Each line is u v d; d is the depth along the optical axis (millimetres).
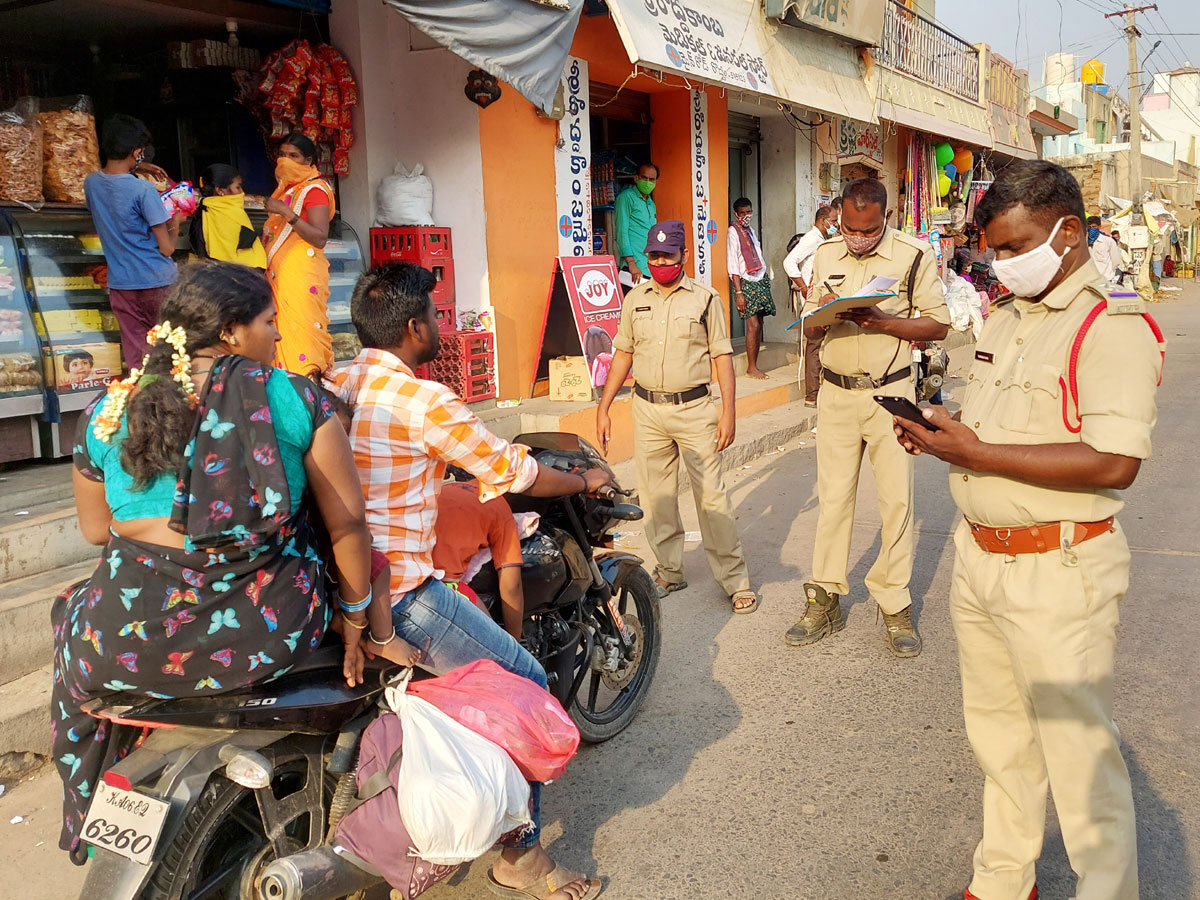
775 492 7590
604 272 8250
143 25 6961
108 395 2238
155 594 2113
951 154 16438
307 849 2332
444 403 2689
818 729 3891
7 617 3812
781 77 9250
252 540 2092
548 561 3363
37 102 5172
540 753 2535
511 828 2482
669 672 4461
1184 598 5117
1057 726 2455
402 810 2311
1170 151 41594
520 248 7785
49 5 6469
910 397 4535
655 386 5070
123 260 4980
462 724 2490
